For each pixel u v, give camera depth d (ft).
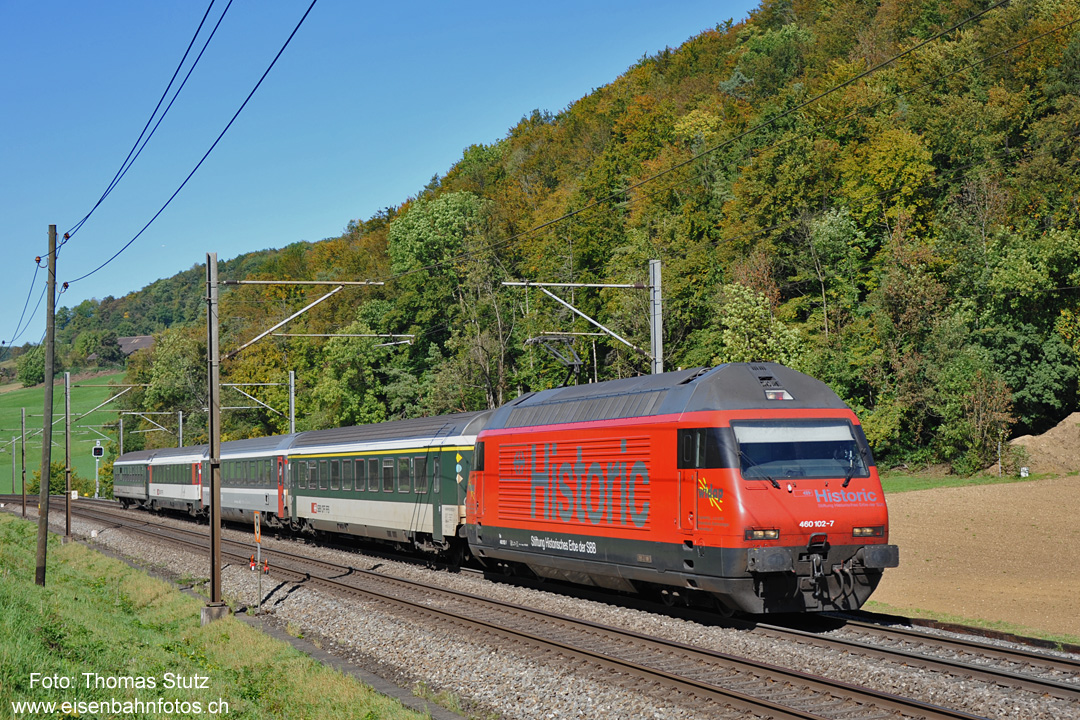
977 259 172.14
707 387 49.55
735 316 170.71
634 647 44.29
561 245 244.63
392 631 52.90
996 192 184.44
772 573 46.24
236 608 66.59
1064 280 163.73
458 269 237.04
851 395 179.42
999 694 33.17
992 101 211.61
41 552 77.56
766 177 215.31
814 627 48.11
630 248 211.61
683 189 254.06
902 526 107.45
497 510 67.21
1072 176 186.19
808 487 47.01
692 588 49.11
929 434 169.27
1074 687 32.48
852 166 205.77
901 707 31.78
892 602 66.18
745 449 46.91
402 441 85.76
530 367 218.59
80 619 52.85
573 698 36.73
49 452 81.20
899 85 241.55
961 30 241.76
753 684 36.55
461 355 218.18
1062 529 96.12
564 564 59.52
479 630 50.34
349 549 100.78
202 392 309.01
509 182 386.11
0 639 38.73
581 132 400.26
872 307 186.70
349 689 39.27
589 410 58.49
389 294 283.38
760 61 332.60
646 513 51.72
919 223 197.77
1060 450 143.13
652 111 303.89
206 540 113.60
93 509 193.77
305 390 274.16
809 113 229.25
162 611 65.98
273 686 40.81
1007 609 61.52
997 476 145.38
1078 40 207.72
